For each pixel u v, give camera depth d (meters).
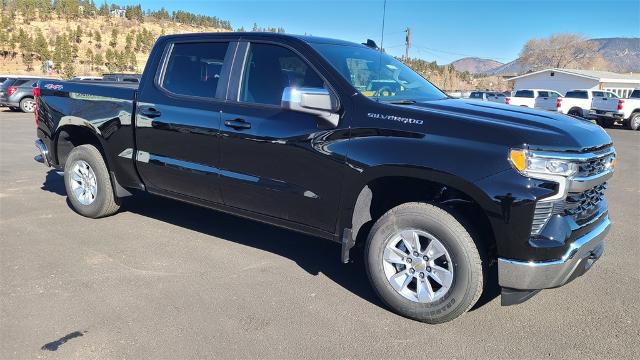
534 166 2.94
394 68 4.44
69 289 3.74
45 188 6.92
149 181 4.85
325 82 3.71
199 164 4.33
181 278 4.00
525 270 3.02
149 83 4.72
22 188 6.91
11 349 2.95
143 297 3.64
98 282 3.87
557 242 2.97
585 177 3.09
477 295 3.20
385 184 3.63
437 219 3.21
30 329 3.17
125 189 5.25
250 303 3.61
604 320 3.48
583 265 3.30
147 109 4.65
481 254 3.17
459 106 3.64
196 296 3.69
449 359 2.98
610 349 3.12
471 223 3.23
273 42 4.04
